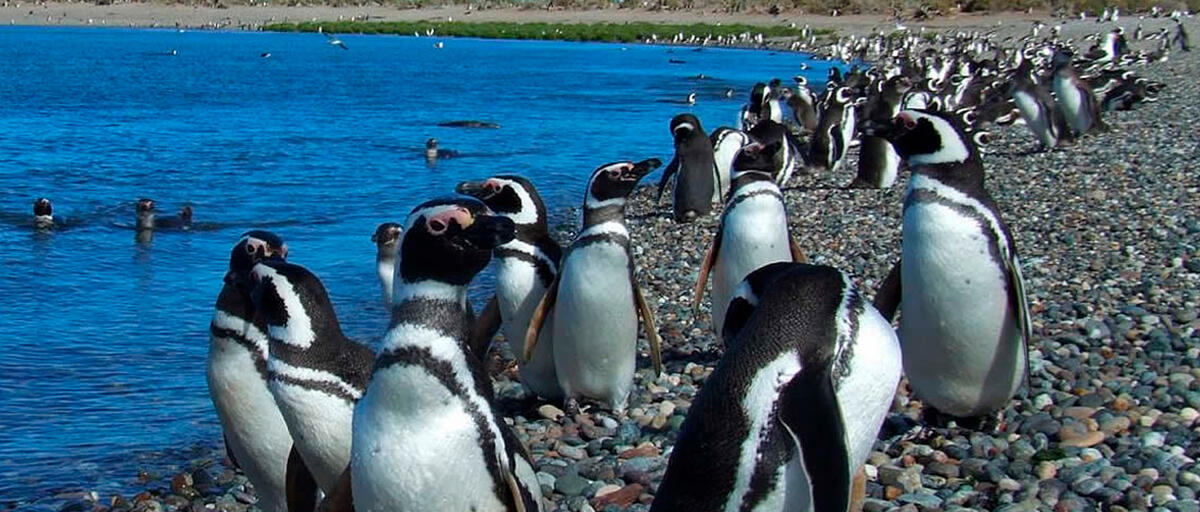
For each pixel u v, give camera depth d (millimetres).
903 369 7992
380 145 33625
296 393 5676
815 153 25828
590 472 7805
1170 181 21016
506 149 32719
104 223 20672
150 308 14805
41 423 10117
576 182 26328
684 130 19906
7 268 16859
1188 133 28938
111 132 36062
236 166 28859
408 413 4770
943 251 7414
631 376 9203
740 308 5375
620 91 54562
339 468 5801
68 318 14117
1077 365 9617
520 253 9289
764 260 9414
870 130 7645
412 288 4840
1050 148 27031
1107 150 26219
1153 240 15688
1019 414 8320
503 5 159125
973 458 7469
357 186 25953
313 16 150000
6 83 53969
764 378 4629
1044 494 6809
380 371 4824
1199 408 8500
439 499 4801
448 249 4711
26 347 12703
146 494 8469
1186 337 10461
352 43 107750
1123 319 11133
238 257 6262
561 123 40156
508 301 9375
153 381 11523
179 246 18922
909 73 44031
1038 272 13766
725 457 4582
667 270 15562
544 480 7684
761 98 31750
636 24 124562
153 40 104938
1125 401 8562
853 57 80562
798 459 4520
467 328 4953
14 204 22391
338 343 5805
